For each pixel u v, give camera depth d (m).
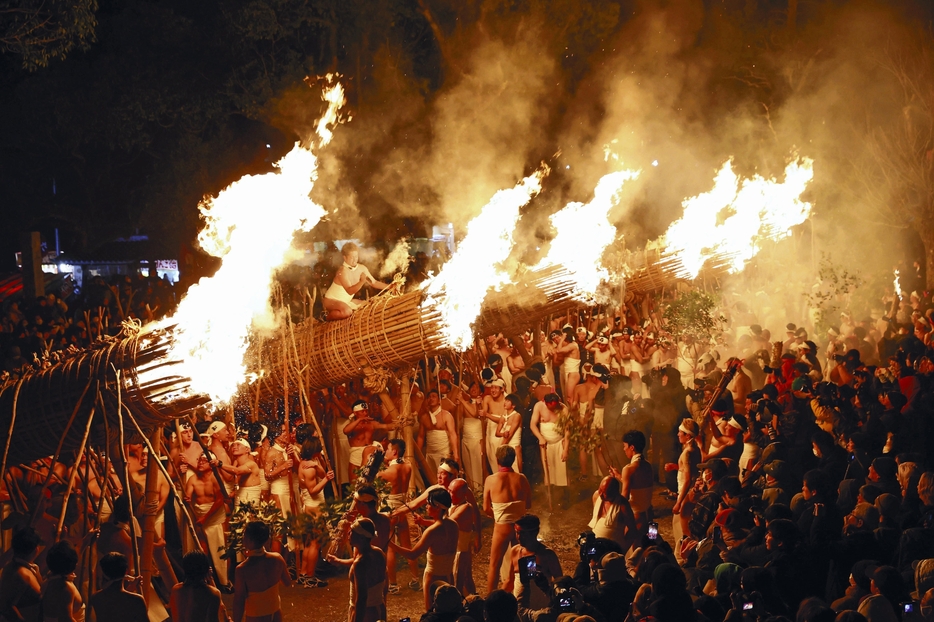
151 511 8.38
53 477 9.17
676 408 11.82
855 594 5.58
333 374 10.85
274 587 6.94
